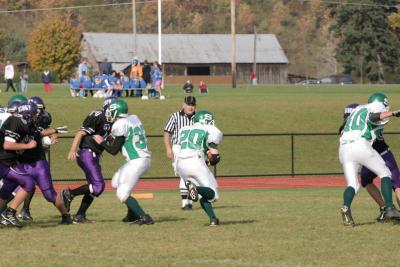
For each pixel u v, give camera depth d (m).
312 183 55.38
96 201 39.25
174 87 145.88
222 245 23.75
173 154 35.06
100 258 21.80
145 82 85.88
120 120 27.72
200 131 27.58
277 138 70.50
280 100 85.88
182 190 33.91
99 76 85.75
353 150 27.17
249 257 21.88
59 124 70.06
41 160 27.75
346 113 29.03
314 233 25.88
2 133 27.00
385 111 27.11
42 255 22.28
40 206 36.41
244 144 69.25
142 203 37.78
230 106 79.69
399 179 28.56
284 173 61.59
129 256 22.08
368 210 32.88
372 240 24.45
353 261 21.31
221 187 52.66
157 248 23.28
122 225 28.11
